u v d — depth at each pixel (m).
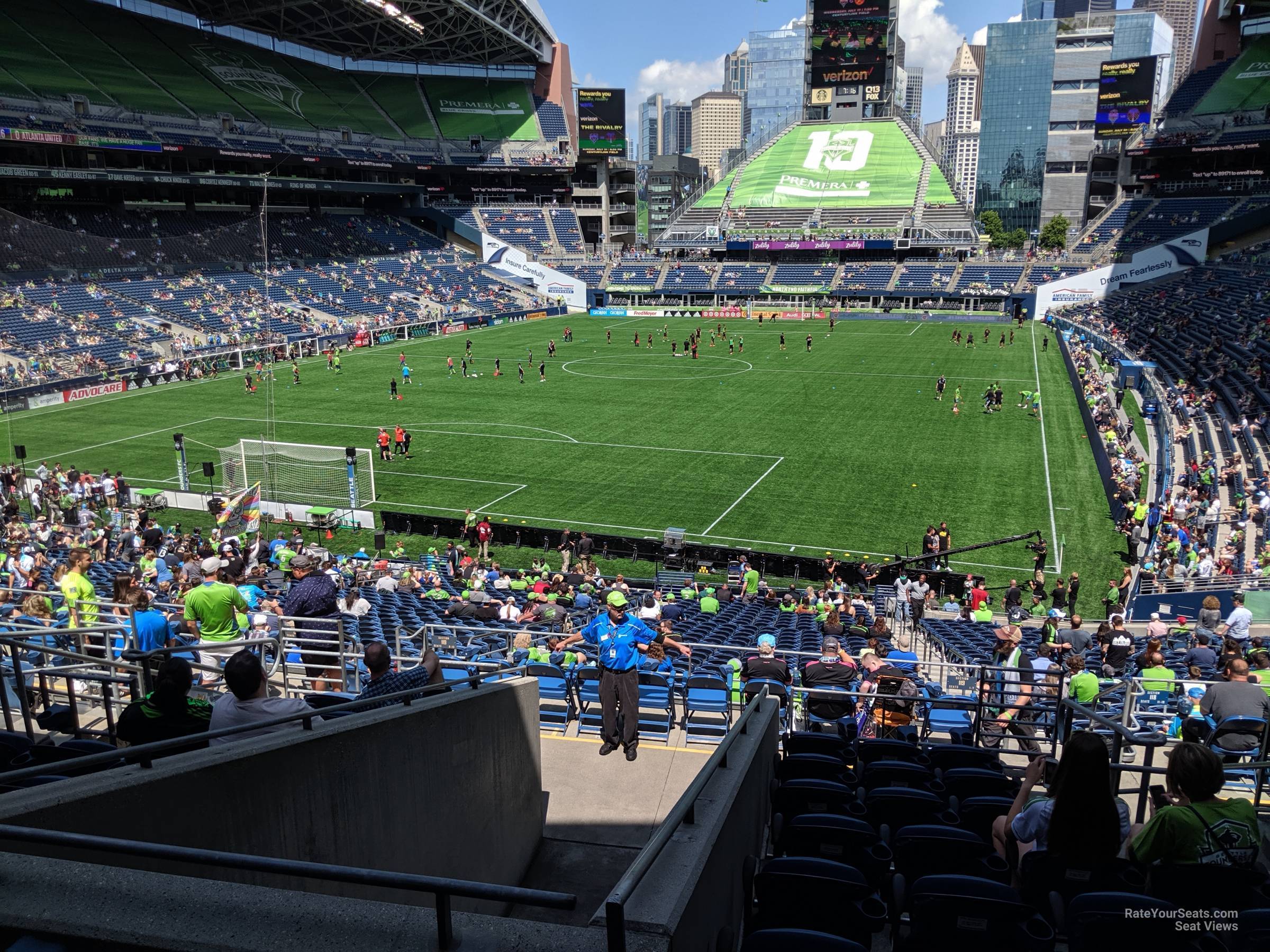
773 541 31.48
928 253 104.44
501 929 2.81
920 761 9.30
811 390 57.06
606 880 7.46
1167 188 99.12
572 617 19.02
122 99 78.06
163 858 2.94
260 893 2.91
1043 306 90.81
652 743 10.69
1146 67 100.31
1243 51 100.50
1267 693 12.41
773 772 8.27
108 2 84.81
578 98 112.94
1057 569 29.42
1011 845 5.79
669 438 45.03
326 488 37.09
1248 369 45.81
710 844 4.02
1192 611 23.34
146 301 69.25
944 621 23.86
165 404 54.12
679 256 112.38
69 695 8.79
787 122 124.81
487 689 7.00
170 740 4.25
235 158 81.81
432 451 42.81
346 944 2.72
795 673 15.24
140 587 9.61
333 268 89.38
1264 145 86.81
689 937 3.53
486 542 30.88
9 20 77.19
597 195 119.56
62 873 3.00
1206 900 4.92
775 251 107.88
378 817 5.48
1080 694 11.32
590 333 86.12
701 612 21.72
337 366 66.25
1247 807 5.06
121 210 79.56
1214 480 31.86
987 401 50.03
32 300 62.19
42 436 46.16
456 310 90.56
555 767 9.35
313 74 103.69
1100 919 4.29
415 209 109.44
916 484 37.38
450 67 114.06
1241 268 75.44
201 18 92.44
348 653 12.14
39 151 71.88
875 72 116.81
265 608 15.51
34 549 22.72
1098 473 38.66
